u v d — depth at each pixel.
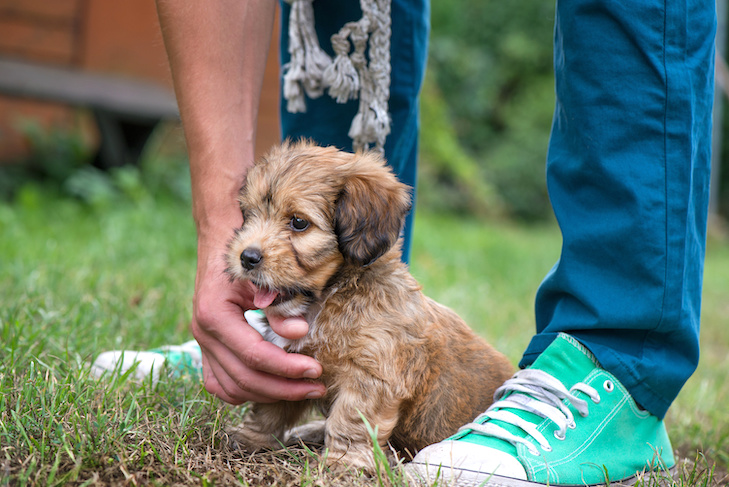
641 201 1.19
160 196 3.97
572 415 1.20
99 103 3.61
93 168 4.00
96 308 1.66
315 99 1.42
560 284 1.24
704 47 1.21
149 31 4.56
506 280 3.21
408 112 1.42
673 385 1.24
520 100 8.46
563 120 1.25
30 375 1.26
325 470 1.14
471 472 1.14
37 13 4.27
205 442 1.19
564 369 1.21
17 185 3.80
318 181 1.17
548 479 1.15
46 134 4.16
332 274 1.17
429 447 1.17
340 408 1.16
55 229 2.85
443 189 7.30
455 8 8.66
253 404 1.24
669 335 1.22
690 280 1.22
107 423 1.18
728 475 1.29
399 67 1.40
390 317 1.17
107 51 4.46
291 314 1.17
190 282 2.10
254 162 1.24
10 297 1.69
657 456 1.24
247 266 1.13
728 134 9.05
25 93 3.42
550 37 8.36
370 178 1.19
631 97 1.19
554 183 1.26
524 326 2.24
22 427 1.12
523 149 8.27
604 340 1.22
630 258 1.19
